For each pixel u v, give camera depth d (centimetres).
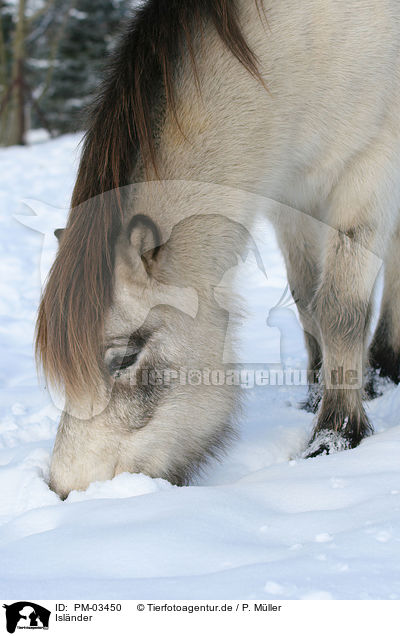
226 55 251
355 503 201
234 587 151
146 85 235
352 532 175
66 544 181
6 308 600
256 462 268
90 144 231
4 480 242
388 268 351
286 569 157
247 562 166
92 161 226
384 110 279
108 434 226
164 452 236
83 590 155
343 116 273
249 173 257
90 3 2452
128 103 231
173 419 238
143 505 204
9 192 1057
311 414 328
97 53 2503
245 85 252
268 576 155
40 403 385
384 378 359
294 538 180
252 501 206
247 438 285
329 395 282
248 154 255
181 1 246
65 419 228
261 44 260
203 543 176
